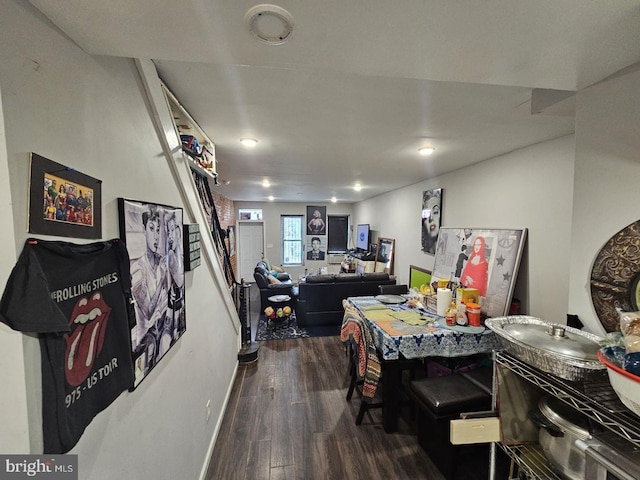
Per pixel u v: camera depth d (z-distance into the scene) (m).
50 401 0.61
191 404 1.59
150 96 1.17
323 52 0.87
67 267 0.67
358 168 3.25
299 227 8.48
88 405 0.74
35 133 0.62
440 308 2.50
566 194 2.01
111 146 0.92
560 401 1.08
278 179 4.10
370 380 2.09
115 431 0.88
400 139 2.12
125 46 0.81
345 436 2.10
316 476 1.76
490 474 1.23
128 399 0.95
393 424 2.14
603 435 0.80
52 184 0.66
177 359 1.41
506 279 2.42
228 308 2.67
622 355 0.75
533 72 0.99
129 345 0.94
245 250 8.21
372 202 6.62
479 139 2.12
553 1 0.65
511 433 1.17
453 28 0.75
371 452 1.95
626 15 0.69
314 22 0.72
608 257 1.01
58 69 0.70
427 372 2.61
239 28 0.74
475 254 2.81
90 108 0.82
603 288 1.03
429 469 1.81
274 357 3.44
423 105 1.53
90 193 0.80
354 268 6.95
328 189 5.27
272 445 2.01
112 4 0.63
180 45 0.82
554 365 0.94
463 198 3.17
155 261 1.18
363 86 1.31
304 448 1.99
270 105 1.54
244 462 1.87
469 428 1.14
